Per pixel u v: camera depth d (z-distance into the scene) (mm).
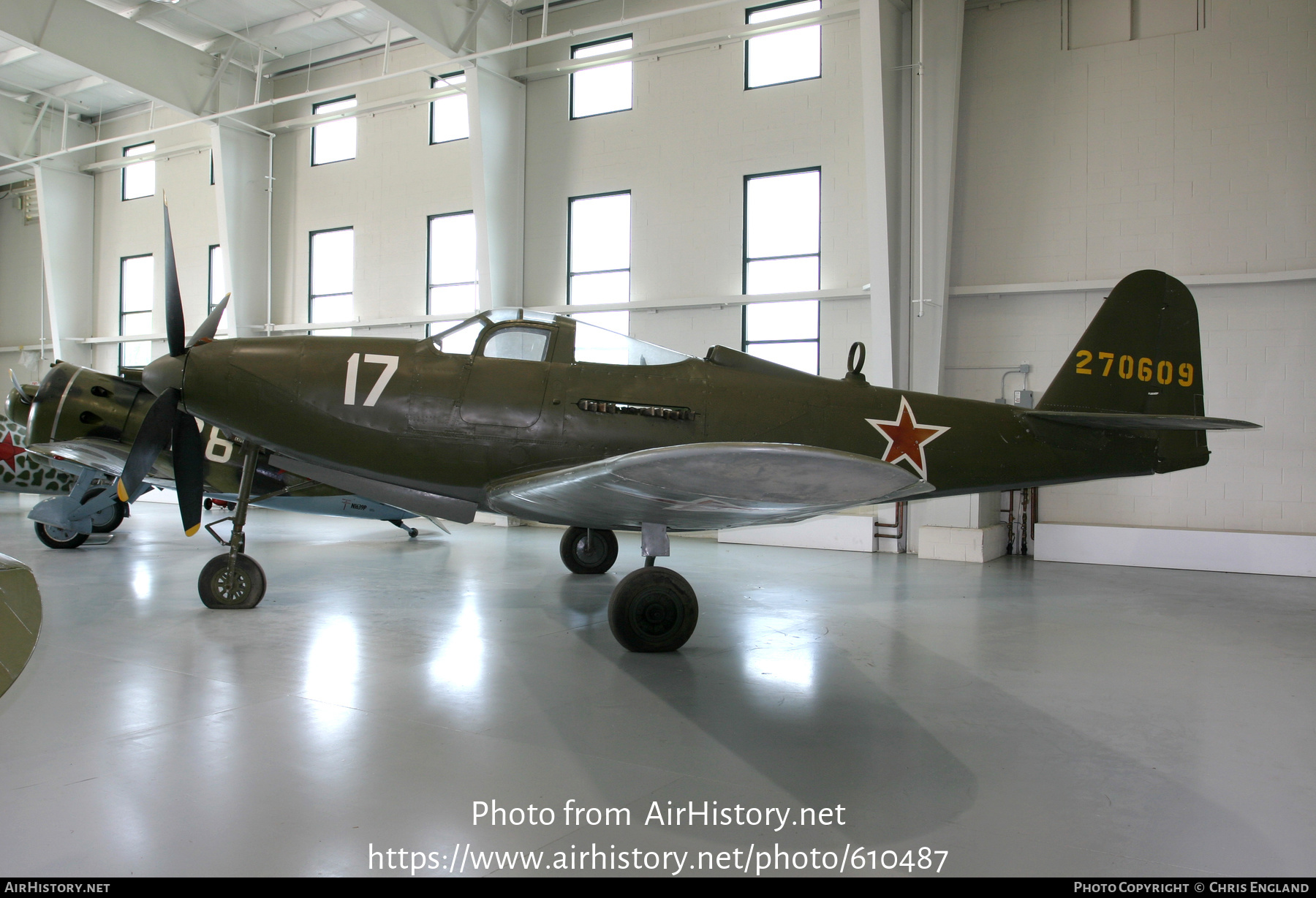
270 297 13109
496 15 10406
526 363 4488
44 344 15961
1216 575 7270
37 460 9055
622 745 2713
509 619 4770
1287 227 7688
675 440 4441
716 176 9883
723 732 2861
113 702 3053
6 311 16484
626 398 4438
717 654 4027
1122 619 5133
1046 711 3182
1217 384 7965
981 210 8820
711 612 5148
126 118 15062
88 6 10430
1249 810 2273
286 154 13078
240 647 3947
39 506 7492
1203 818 2223
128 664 3600
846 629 4699
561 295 10828
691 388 4547
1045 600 5793
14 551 7496
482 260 10477
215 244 14133
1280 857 1996
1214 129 7949
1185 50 8055
